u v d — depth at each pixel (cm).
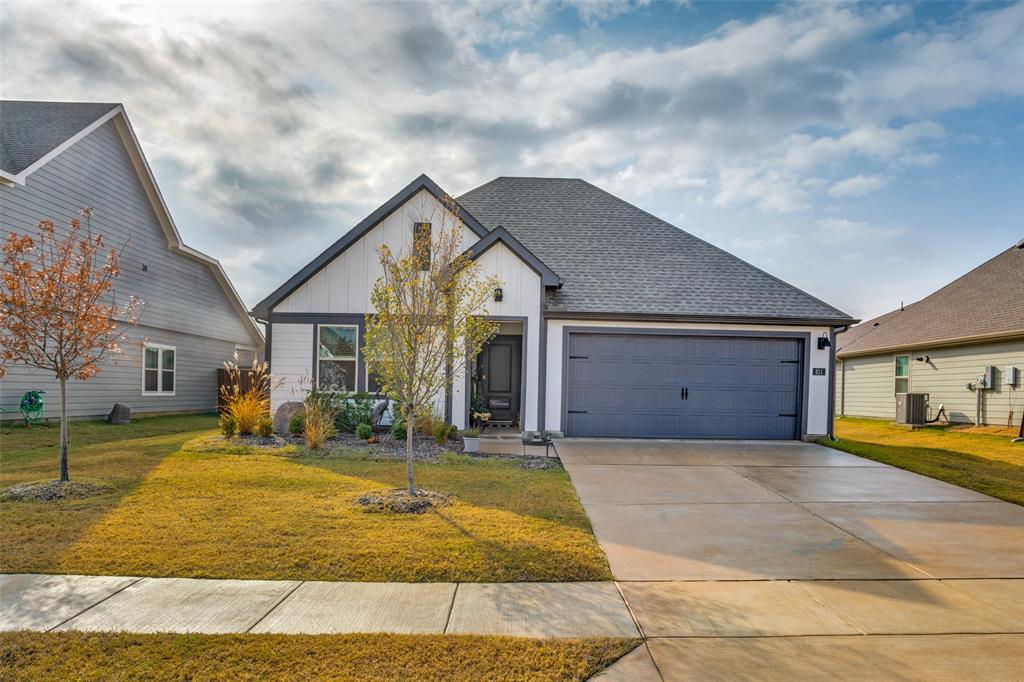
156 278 1755
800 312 1291
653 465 962
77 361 1235
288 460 922
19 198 1236
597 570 470
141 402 1697
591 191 1703
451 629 367
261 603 400
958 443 1315
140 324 1681
